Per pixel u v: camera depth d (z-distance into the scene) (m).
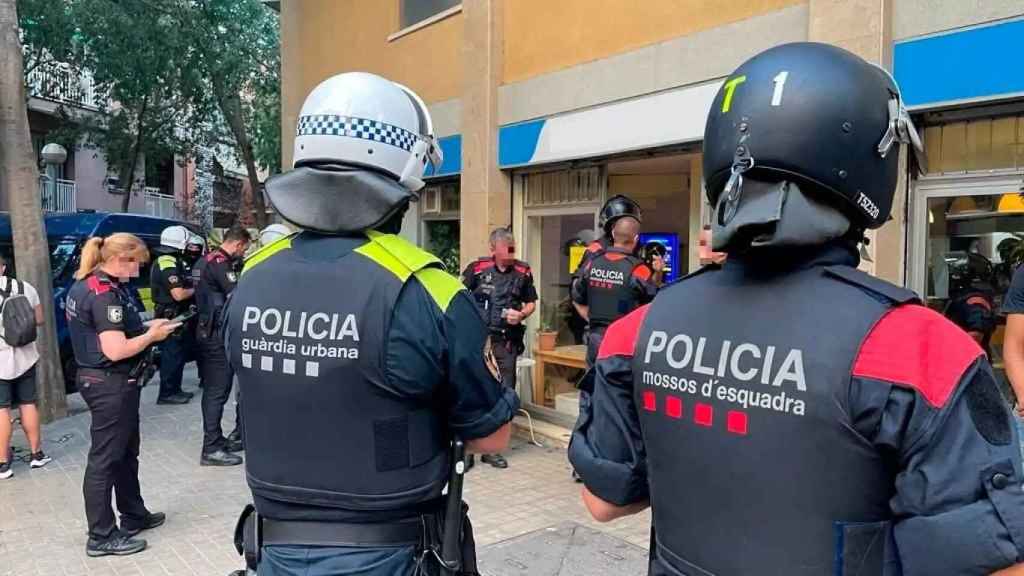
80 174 20.84
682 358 1.32
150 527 4.59
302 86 10.61
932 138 4.23
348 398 1.72
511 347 6.05
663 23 5.61
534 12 6.82
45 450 6.47
